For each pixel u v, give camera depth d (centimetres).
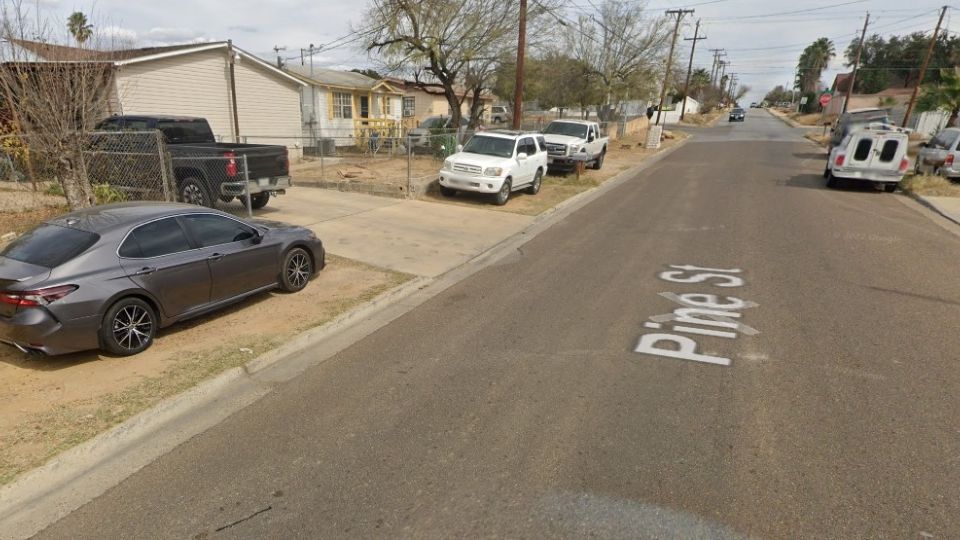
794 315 629
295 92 2211
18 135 852
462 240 1023
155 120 1172
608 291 729
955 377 475
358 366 516
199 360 510
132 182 1052
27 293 452
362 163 1977
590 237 1059
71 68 844
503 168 1330
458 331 599
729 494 330
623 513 316
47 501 337
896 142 1498
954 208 1262
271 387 478
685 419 413
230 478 355
